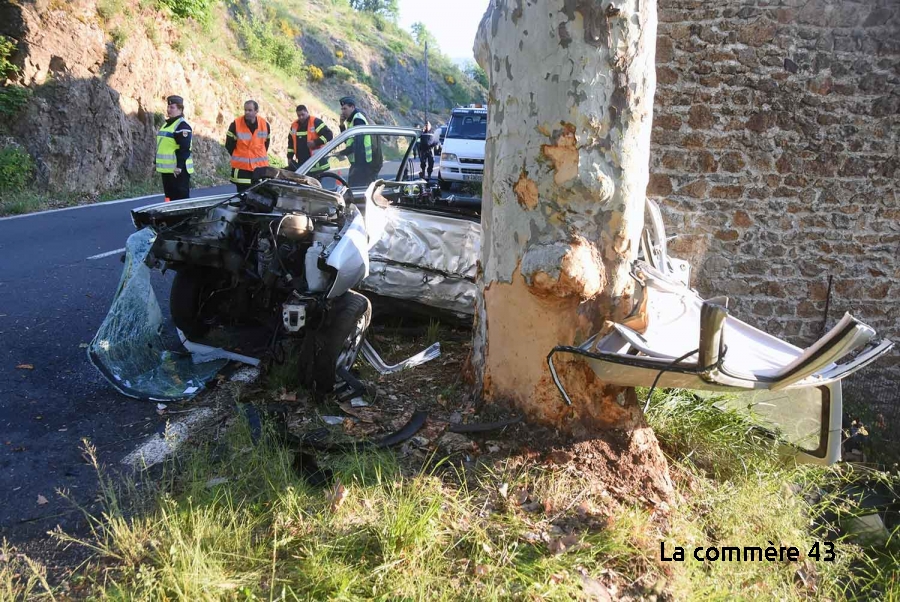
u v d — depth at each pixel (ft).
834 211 21.43
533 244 11.93
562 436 12.28
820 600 10.42
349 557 9.39
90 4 49.88
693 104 20.98
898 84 20.58
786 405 14.14
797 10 20.24
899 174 21.08
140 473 11.50
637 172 11.81
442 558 9.62
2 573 8.89
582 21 10.96
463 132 53.21
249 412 13.28
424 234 18.45
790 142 21.08
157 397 14.21
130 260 15.79
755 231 21.66
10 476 11.26
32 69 44.62
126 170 51.70
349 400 14.38
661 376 10.80
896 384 20.53
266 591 8.74
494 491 11.16
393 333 18.99
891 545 12.90
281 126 78.23
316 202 16.01
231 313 16.26
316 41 139.85
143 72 54.34
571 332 12.05
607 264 11.91
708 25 20.49
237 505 10.39
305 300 13.89
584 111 11.22
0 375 14.98
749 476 12.84
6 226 33.06
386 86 152.35
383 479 11.15
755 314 22.13
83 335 17.92
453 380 15.40
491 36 12.20
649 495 11.66
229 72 74.59
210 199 16.96
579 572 9.56
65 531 10.02
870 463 16.75
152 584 8.55
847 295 21.89
